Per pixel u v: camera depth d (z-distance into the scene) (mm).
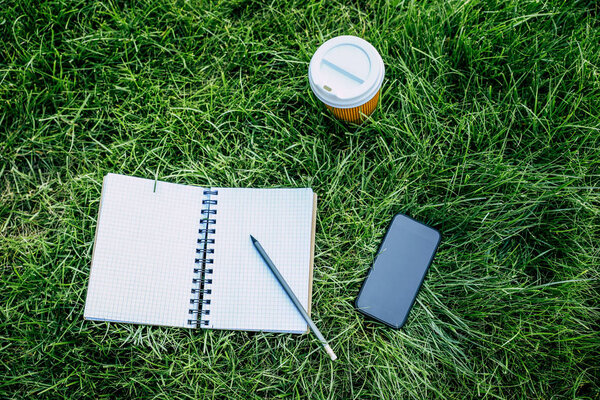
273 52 1779
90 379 1656
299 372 1647
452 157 1711
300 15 1819
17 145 1800
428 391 1676
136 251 1525
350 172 1724
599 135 1665
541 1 1727
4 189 1803
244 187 1733
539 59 1711
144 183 1554
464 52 1748
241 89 1772
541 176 1660
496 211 1694
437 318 1669
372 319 1662
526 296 1656
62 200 1789
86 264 1697
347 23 1825
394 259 1640
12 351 1695
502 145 1692
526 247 1711
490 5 1764
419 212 1696
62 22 1839
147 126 1752
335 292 1670
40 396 1666
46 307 1693
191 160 1736
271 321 1522
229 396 1633
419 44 1755
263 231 1566
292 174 1758
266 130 1773
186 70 1829
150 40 1807
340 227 1701
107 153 1771
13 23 1784
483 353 1674
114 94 1803
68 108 1763
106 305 1493
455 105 1728
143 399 1669
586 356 1629
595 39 1723
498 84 1777
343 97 1460
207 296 1552
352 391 1607
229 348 1674
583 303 1672
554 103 1673
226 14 1851
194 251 1576
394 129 1719
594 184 1701
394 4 1771
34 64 1808
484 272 1679
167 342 1670
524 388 1649
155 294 1526
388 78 1771
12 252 1750
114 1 1850
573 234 1672
